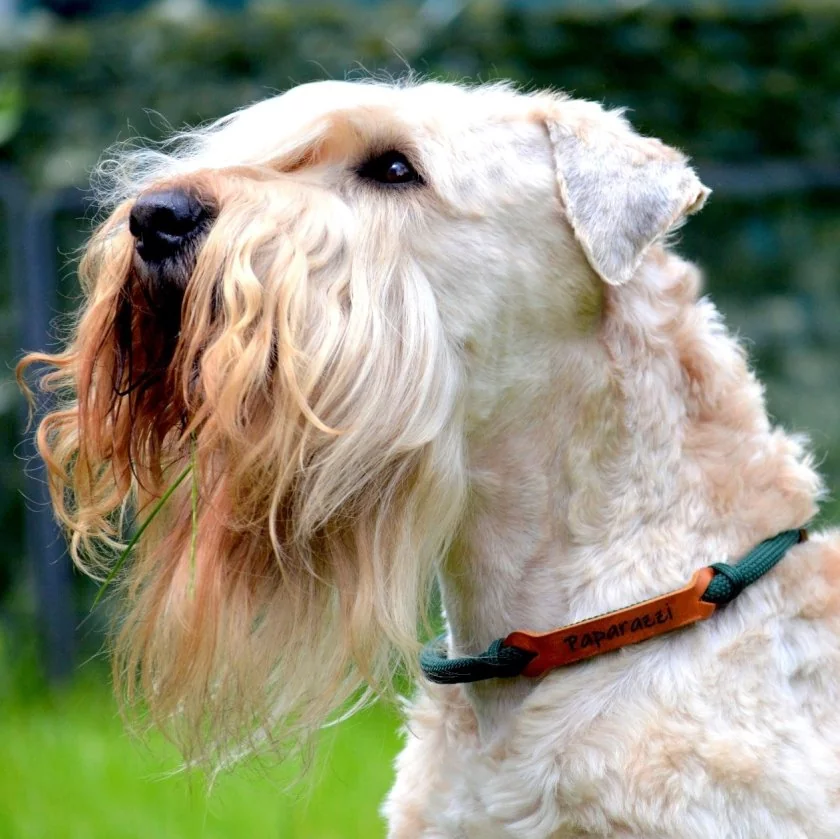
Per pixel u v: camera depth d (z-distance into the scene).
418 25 9.63
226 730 4.07
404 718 4.54
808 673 3.95
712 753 3.74
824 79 9.78
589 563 4.10
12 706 9.02
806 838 3.70
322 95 4.20
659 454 4.12
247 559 4.01
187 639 3.94
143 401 4.05
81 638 9.50
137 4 16.34
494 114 4.28
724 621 3.97
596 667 3.98
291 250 3.82
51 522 9.39
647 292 4.26
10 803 6.96
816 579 4.09
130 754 7.50
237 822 6.62
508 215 4.11
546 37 9.54
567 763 3.85
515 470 4.18
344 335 3.83
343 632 3.99
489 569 4.23
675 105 9.66
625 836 3.75
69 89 9.99
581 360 4.15
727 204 9.52
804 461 4.52
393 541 3.98
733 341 4.52
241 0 15.93
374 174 4.13
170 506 4.13
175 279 3.87
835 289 9.54
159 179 4.08
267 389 3.81
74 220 9.70
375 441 3.86
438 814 4.11
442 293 4.05
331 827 6.53
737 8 9.69
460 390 4.08
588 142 4.26
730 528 4.10
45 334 9.53
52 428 4.23
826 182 9.46
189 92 9.84
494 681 4.15
